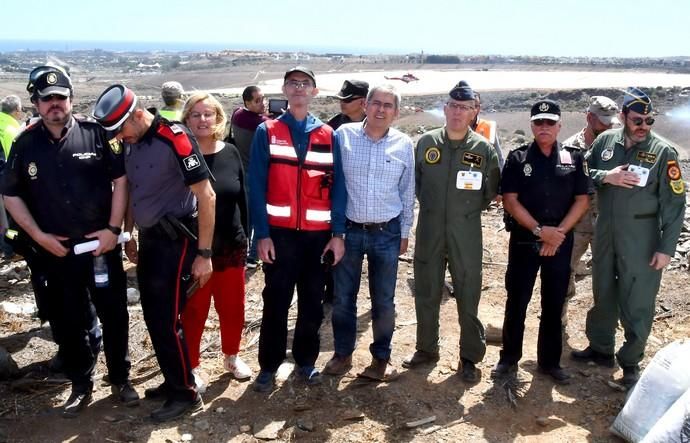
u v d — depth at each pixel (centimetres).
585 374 458
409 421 399
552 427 395
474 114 433
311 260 422
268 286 420
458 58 16112
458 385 443
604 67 13438
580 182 424
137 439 371
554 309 439
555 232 418
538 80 8762
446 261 454
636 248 435
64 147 374
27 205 383
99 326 453
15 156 375
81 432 378
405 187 437
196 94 409
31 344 493
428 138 443
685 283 611
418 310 463
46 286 439
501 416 407
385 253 433
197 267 381
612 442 381
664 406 362
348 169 425
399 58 17000
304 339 438
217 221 416
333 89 6725
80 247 378
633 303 440
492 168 434
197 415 400
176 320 386
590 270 652
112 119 346
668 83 7725
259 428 387
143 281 380
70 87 374
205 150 417
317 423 395
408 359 472
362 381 445
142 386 437
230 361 449
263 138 410
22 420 390
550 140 421
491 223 850
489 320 536
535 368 468
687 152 2745
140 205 371
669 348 375
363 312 579
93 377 431
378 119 414
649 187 430
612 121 516
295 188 409
